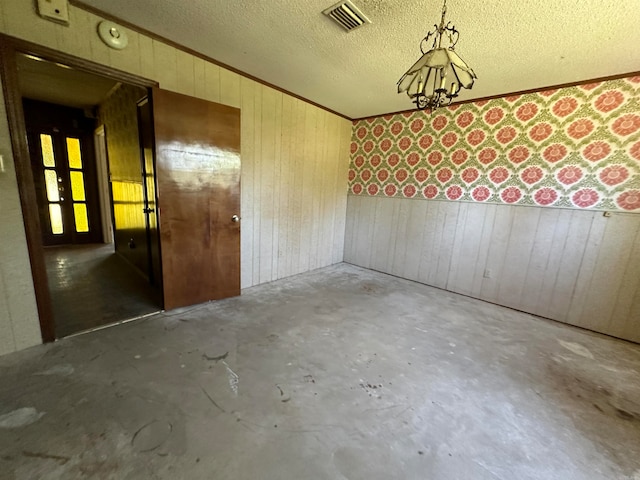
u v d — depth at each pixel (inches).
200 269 111.2
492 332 103.2
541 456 53.6
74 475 45.6
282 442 53.7
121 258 166.2
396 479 47.9
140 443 51.8
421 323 107.3
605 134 102.6
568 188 111.3
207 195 107.8
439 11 71.4
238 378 70.9
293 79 120.8
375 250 176.2
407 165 156.9
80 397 61.9
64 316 97.1
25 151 72.5
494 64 97.4
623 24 72.2
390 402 65.6
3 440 51.0
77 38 77.1
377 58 98.8
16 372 69.0
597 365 85.1
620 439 58.2
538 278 120.2
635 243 99.9
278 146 136.2
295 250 158.6
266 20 80.5
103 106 167.2
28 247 75.6
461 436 57.2
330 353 84.2
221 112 105.3
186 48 98.0
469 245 138.3
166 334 89.7
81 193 195.9
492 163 128.3
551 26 75.0
